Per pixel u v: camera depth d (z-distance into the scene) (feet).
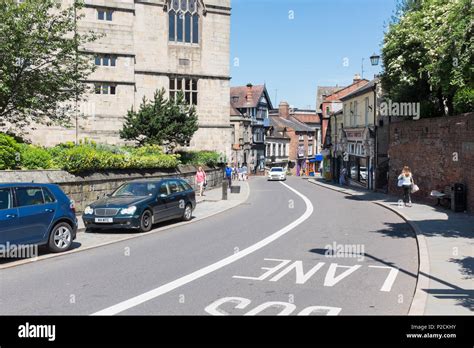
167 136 95.55
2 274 31.19
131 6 101.91
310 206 79.56
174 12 117.70
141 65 114.73
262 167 236.63
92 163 63.93
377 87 112.37
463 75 45.03
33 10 61.98
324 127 208.54
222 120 124.47
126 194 53.67
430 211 64.95
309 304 24.63
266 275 30.86
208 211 71.26
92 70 70.59
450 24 44.47
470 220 55.21
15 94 63.21
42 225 36.76
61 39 65.16
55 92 66.54
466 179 62.28
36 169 56.29
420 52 77.77
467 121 61.46
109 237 47.34
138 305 24.41
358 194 103.35
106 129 100.07
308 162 276.00
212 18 121.80
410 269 32.73
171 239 46.03
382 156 112.88
